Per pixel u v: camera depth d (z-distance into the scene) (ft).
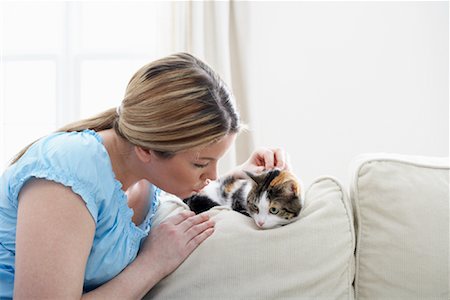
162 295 2.88
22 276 2.42
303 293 2.83
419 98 6.18
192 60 2.85
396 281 2.91
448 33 6.08
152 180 3.06
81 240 2.56
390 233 2.96
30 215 2.51
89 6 7.45
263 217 3.05
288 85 6.41
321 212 3.01
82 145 2.80
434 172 3.09
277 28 6.41
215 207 3.41
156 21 6.33
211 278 2.85
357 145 6.31
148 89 2.68
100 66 7.43
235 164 6.02
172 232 2.99
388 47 6.21
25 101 7.69
